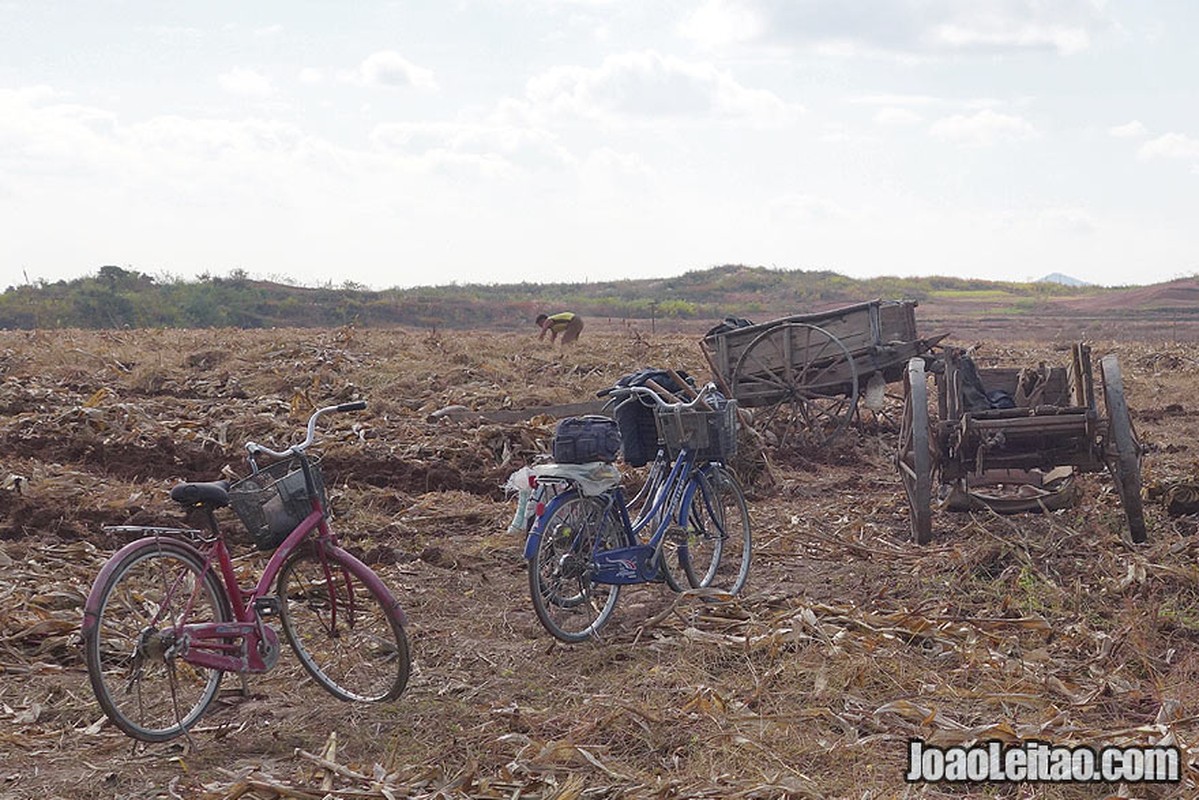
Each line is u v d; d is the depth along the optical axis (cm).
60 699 571
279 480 560
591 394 1582
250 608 547
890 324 1345
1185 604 699
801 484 1144
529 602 741
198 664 530
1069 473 953
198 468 1146
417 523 938
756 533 898
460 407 1402
